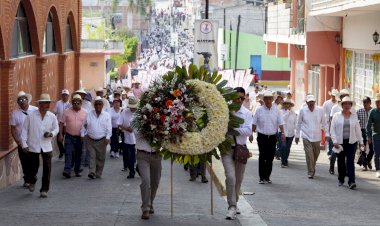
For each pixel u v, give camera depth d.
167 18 173.25
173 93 12.30
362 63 29.95
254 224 12.35
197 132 12.46
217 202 14.88
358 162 22.48
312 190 17.55
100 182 18.50
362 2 23.61
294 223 12.64
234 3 98.50
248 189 17.48
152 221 12.38
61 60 28.61
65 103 22.48
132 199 15.17
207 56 35.41
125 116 19.27
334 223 12.76
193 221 12.45
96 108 19.17
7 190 16.92
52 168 22.02
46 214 12.91
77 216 12.75
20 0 21.72
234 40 77.19
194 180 18.72
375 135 20.44
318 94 39.69
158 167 12.92
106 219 12.49
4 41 19.03
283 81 76.88
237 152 13.04
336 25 33.53
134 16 120.94
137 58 95.44
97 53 57.91
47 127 15.73
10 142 19.17
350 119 17.91
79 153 19.69
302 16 37.72
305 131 19.98
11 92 19.41
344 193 17.14
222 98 12.50
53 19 27.59
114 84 48.97
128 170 21.12
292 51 40.91
